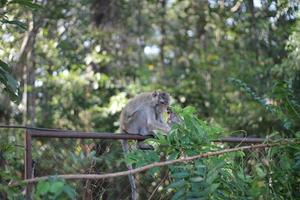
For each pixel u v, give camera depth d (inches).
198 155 187.9
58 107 595.2
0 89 299.9
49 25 618.5
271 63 565.9
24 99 548.4
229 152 198.4
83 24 637.3
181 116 212.8
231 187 199.0
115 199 235.5
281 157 218.8
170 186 189.6
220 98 623.8
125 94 585.9
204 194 185.9
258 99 330.6
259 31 597.3
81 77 620.7
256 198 202.4
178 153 201.3
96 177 167.8
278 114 275.6
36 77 618.2
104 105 595.2
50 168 239.0
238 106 584.4
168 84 706.8
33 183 183.0
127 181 242.2
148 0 710.5
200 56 743.7
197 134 203.8
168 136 204.2
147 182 237.3
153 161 199.3
